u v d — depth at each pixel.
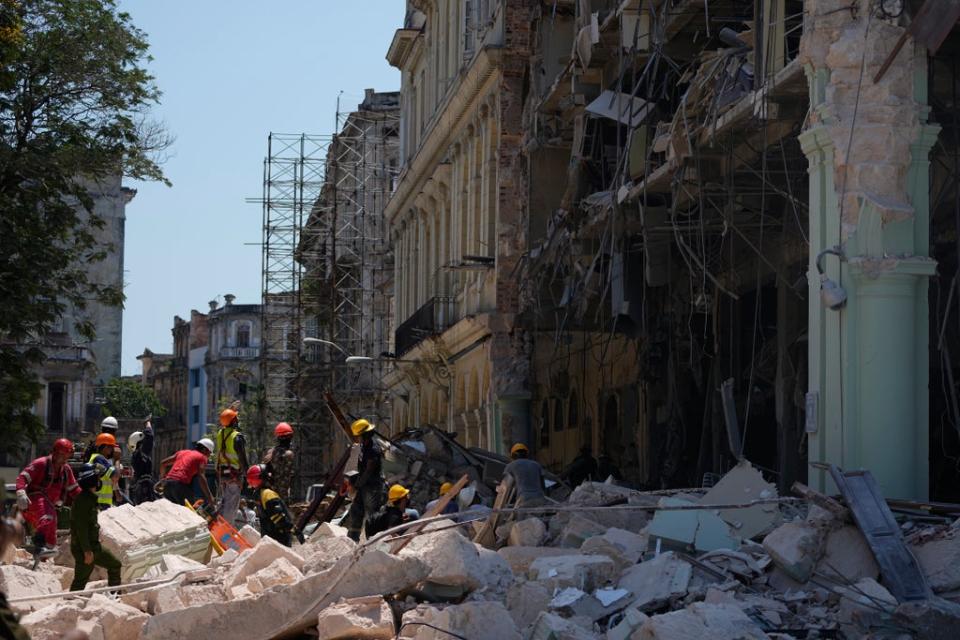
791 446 19.50
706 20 19.17
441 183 44.03
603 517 14.87
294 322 63.28
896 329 14.90
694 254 21.42
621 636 10.08
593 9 27.88
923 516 13.23
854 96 15.26
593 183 27.92
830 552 11.74
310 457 60.84
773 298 22.42
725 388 17.64
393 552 12.86
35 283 27.11
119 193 79.25
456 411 40.75
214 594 12.18
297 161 63.09
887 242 14.98
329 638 10.74
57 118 28.39
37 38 27.83
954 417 16.44
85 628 11.13
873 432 14.81
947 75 16.55
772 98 16.95
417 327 44.31
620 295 25.16
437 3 45.19
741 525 13.55
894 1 15.16
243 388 101.25
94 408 78.88
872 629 10.50
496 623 10.48
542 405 34.09
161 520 16.72
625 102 24.42
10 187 27.70
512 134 34.00
